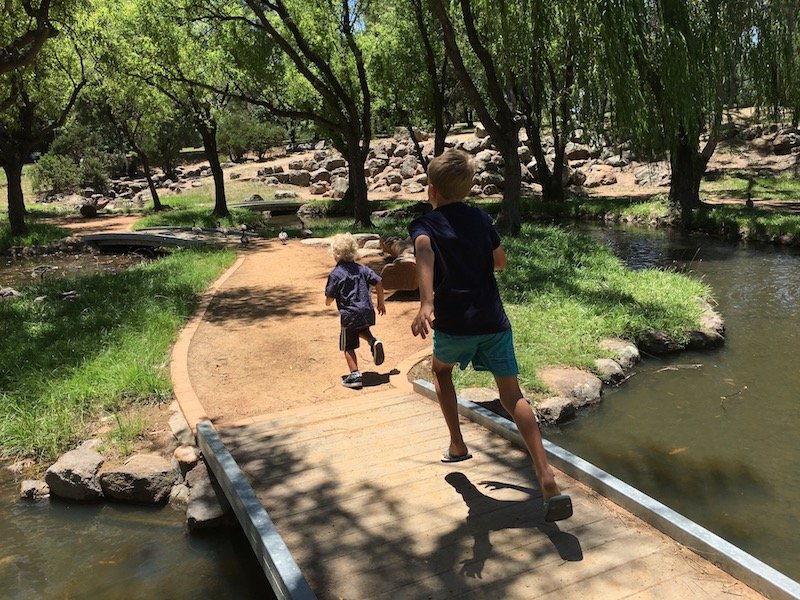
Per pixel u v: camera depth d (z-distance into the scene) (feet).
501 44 48.08
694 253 49.67
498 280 32.96
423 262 10.25
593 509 11.19
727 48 48.83
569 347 23.25
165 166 136.87
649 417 19.40
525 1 42.98
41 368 21.07
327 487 12.42
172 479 15.16
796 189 84.58
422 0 66.95
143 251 62.75
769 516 14.11
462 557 9.96
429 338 24.07
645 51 40.29
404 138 136.87
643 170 102.47
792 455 16.89
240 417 17.21
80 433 17.25
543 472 9.98
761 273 41.24
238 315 28.48
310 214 96.32
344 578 9.57
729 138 110.73
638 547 10.04
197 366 21.54
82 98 90.68
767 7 53.83
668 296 30.89
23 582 12.07
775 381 22.20
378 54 77.61
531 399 19.35
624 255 49.55
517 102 85.51
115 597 11.59
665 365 24.06
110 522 14.19
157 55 62.03
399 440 14.61
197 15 58.95
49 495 15.25
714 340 26.23
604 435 18.24
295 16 62.39
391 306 29.07
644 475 15.97
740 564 9.09
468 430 14.98
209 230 64.28
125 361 21.15
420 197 104.47
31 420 17.56
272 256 46.01
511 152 49.29
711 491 15.17
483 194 98.78
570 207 77.92
